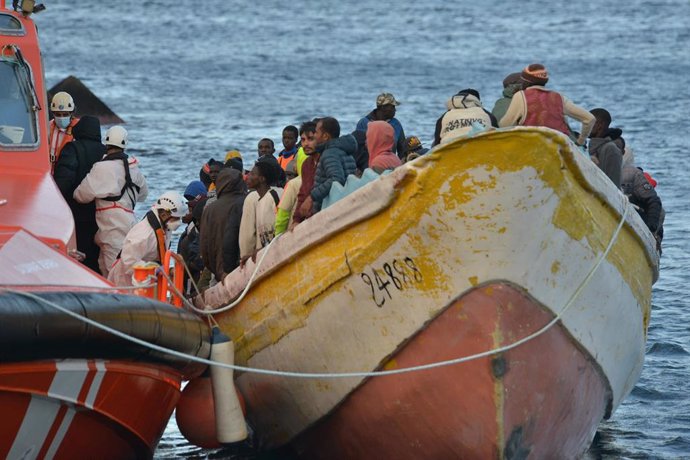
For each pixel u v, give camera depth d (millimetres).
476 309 18141
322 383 19969
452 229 17766
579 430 20234
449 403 18734
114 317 17594
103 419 18594
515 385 18422
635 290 20234
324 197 19828
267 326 20562
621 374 20828
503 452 18672
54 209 20203
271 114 81688
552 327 18672
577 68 130375
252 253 21891
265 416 21750
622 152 27891
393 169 18969
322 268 19219
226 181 22672
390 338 18812
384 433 19719
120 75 112438
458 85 110438
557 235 18016
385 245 18297
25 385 16969
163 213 22141
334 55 150500
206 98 92125
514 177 17297
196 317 19969
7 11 22828
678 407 24891
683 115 83062
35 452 17953
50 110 24531
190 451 23281
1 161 21516
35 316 16453
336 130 20344
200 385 20625
